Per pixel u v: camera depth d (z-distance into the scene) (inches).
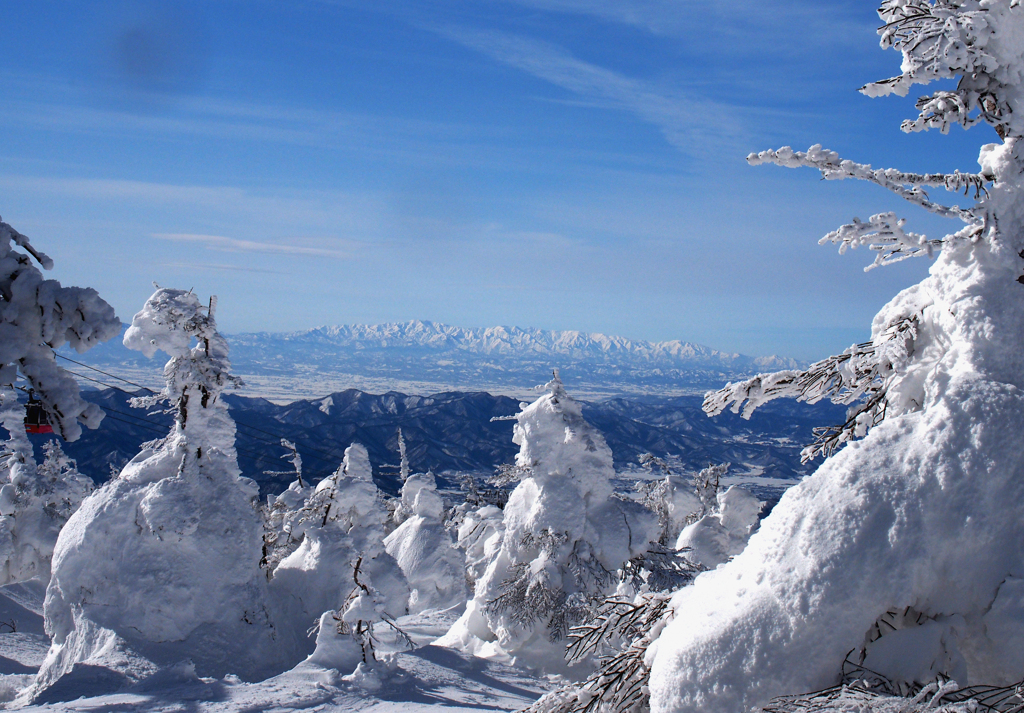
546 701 261.6
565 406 911.7
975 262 225.6
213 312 880.9
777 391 274.7
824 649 187.8
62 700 671.1
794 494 206.2
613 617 273.7
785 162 235.3
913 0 241.0
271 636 854.5
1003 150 228.8
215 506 848.3
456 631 1055.6
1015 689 170.7
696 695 197.9
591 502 902.4
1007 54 228.2
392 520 1770.4
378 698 726.5
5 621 1230.3
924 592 188.7
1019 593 179.9
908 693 178.2
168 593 796.6
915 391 229.3
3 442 1501.0
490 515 1289.4
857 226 238.4
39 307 365.7
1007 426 192.5
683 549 895.7
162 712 626.2
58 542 829.2
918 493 191.3
